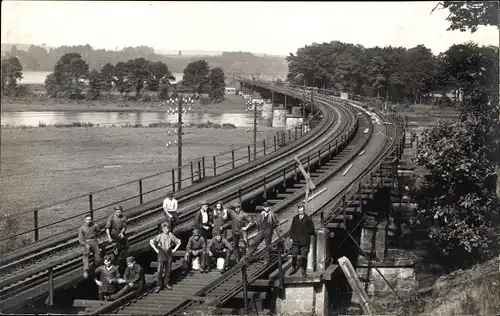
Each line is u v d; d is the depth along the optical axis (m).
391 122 69.56
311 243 20.66
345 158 43.62
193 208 28.58
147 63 188.25
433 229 31.55
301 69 154.12
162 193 48.91
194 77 182.88
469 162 28.38
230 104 176.50
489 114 28.58
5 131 95.94
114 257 20.53
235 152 75.56
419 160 30.62
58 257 21.58
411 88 130.62
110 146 80.44
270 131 103.19
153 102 180.50
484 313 16.56
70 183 53.19
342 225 26.02
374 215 34.69
